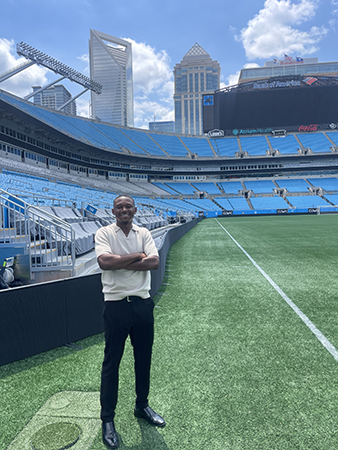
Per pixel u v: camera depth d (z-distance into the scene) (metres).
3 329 3.08
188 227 21.81
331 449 1.90
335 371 2.83
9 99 38.53
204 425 2.15
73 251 6.08
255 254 10.40
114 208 2.09
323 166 57.78
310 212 49.47
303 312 4.52
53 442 2.01
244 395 2.49
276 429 2.09
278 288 5.95
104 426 2.05
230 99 59.88
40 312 3.35
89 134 48.94
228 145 61.81
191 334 3.80
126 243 2.07
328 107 57.53
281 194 55.81
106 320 2.05
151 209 33.94
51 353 3.35
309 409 2.29
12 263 5.75
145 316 2.07
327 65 117.19
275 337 3.64
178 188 57.91
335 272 7.25
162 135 63.03
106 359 2.08
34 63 42.94
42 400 2.49
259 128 59.69
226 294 5.62
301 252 10.56
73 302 3.64
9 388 2.68
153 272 5.52
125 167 55.34
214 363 3.05
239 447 1.93
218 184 60.47
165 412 2.31
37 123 32.50
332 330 3.81
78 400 2.48
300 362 3.02
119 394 2.57
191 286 6.29
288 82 58.59
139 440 2.03
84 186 38.28
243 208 52.09
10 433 2.11
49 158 40.22
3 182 19.83
